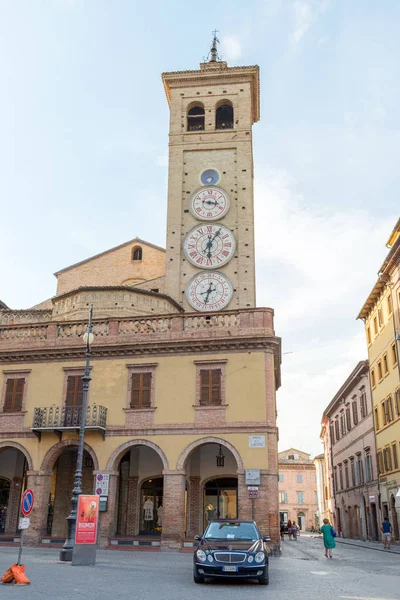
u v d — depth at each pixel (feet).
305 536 252.21
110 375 98.63
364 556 93.15
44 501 94.58
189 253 138.62
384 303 141.08
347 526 190.19
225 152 148.66
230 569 47.83
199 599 38.70
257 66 156.04
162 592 41.93
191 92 157.89
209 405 93.15
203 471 102.06
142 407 95.45
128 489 101.96
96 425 93.45
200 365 95.76
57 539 93.15
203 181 146.20
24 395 100.53
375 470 149.38
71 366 100.63
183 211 143.84
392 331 133.39
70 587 43.42
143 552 84.43
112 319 101.71
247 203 142.20
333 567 68.85
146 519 100.63
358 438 171.32
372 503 153.69
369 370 158.20
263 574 48.21
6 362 103.35
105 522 91.04
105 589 42.65
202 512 100.63
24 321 126.21
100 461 93.91
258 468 88.58
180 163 148.87
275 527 85.71
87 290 120.06
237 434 90.84
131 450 103.96
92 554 62.34
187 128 155.63
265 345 94.89
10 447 98.99
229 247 137.59
